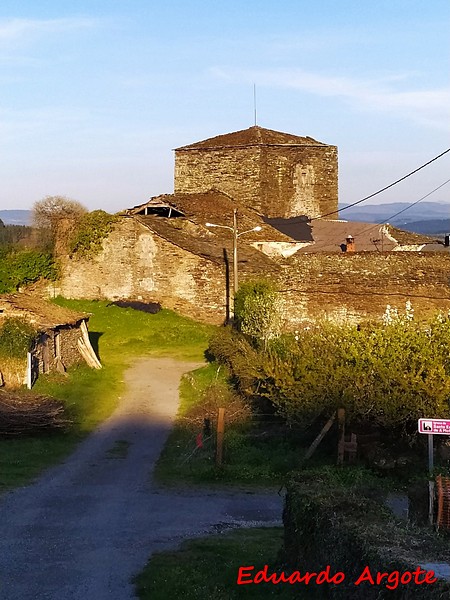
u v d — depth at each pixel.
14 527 13.46
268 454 18.42
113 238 39.81
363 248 43.53
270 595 9.68
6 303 25.88
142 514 14.41
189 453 18.75
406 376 17.44
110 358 30.84
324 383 18.17
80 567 11.48
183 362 30.28
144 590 10.50
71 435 20.75
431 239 47.47
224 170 48.69
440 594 6.50
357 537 8.10
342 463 16.89
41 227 41.56
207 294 37.22
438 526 9.19
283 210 48.91
